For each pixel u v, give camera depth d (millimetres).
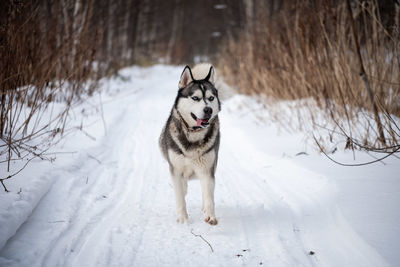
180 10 33562
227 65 11555
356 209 2799
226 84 11336
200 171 3291
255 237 2789
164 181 4254
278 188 3824
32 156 4012
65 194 3402
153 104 9891
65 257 2400
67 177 3785
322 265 2309
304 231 2811
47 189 3334
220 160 5141
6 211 2602
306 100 6082
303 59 6188
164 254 2537
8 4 4824
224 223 3098
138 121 7602
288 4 6895
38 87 4887
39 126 5156
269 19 8312
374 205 2814
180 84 3500
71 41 7020
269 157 4758
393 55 4684
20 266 2184
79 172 4094
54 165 3898
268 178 4172
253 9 10930
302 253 2482
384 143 4156
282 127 6242
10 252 2320
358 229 2498
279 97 7191
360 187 3213
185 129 3211
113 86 11461
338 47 5223
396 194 2955
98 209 3271
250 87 8859
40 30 6109
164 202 3625
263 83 7617
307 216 3045
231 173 4516
